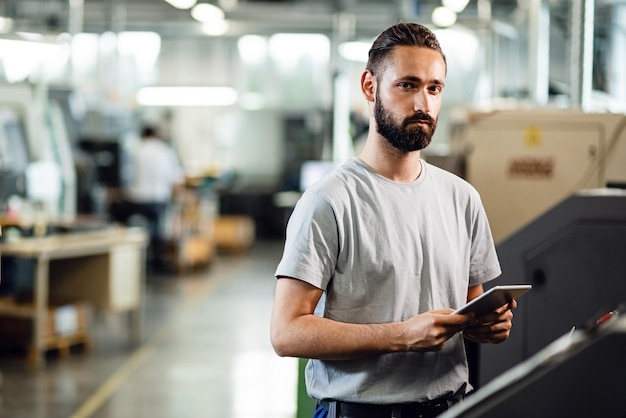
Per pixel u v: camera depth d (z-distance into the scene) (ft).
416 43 6.83
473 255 7.48
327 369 7.06
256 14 49.67
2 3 42.24
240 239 49.78
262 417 17.71
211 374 21.36
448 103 51.55
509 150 12.60
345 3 47.73
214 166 50.96
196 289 35.53
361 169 7.06
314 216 6.85
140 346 24.52
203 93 55.21
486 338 6.89
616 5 20.74
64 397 18.93
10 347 23.35
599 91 20.20
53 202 32.32
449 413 4.93
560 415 4.76
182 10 48.03
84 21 47.34
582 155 12.42
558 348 4.93
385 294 6.87
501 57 38.91
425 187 7.13
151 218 40.47
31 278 23.72
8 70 37.68
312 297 6.84
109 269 23.45
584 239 8.85
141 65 55.83
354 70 54.08
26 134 30.94
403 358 6.91
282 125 56.95
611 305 8.79
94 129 44.34
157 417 17.57
